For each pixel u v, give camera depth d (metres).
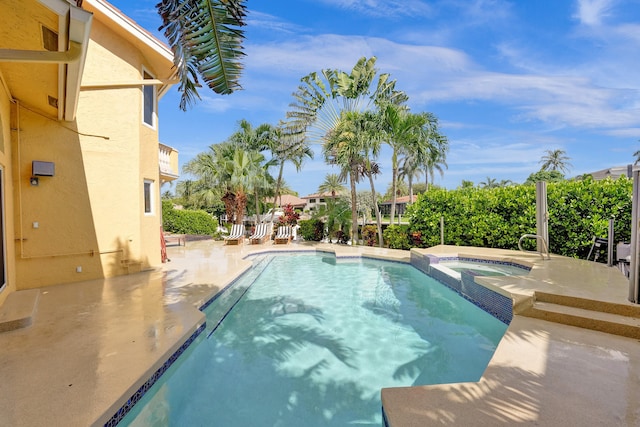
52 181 7.23
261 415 3.47
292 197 46.81
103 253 8.02
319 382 4.11
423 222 13.23
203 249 14.54
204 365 4.53
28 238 6.90
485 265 9.45
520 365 3.33
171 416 3.45
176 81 5.52
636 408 2.62
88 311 5.26
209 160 23.61
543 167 68.25
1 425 2.50
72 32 3.27
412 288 8.80
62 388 3.00
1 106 5.61
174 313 5.15
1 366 3.41
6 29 3.65
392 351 4.97
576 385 2.96
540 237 8.46
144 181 9.46
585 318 4.38
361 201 26.92
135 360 3.55
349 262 12.61
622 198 8.39
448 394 2.82
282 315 6.62
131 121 8.60
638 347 3.76
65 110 6.45
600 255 8.56
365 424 3.34
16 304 5.17
